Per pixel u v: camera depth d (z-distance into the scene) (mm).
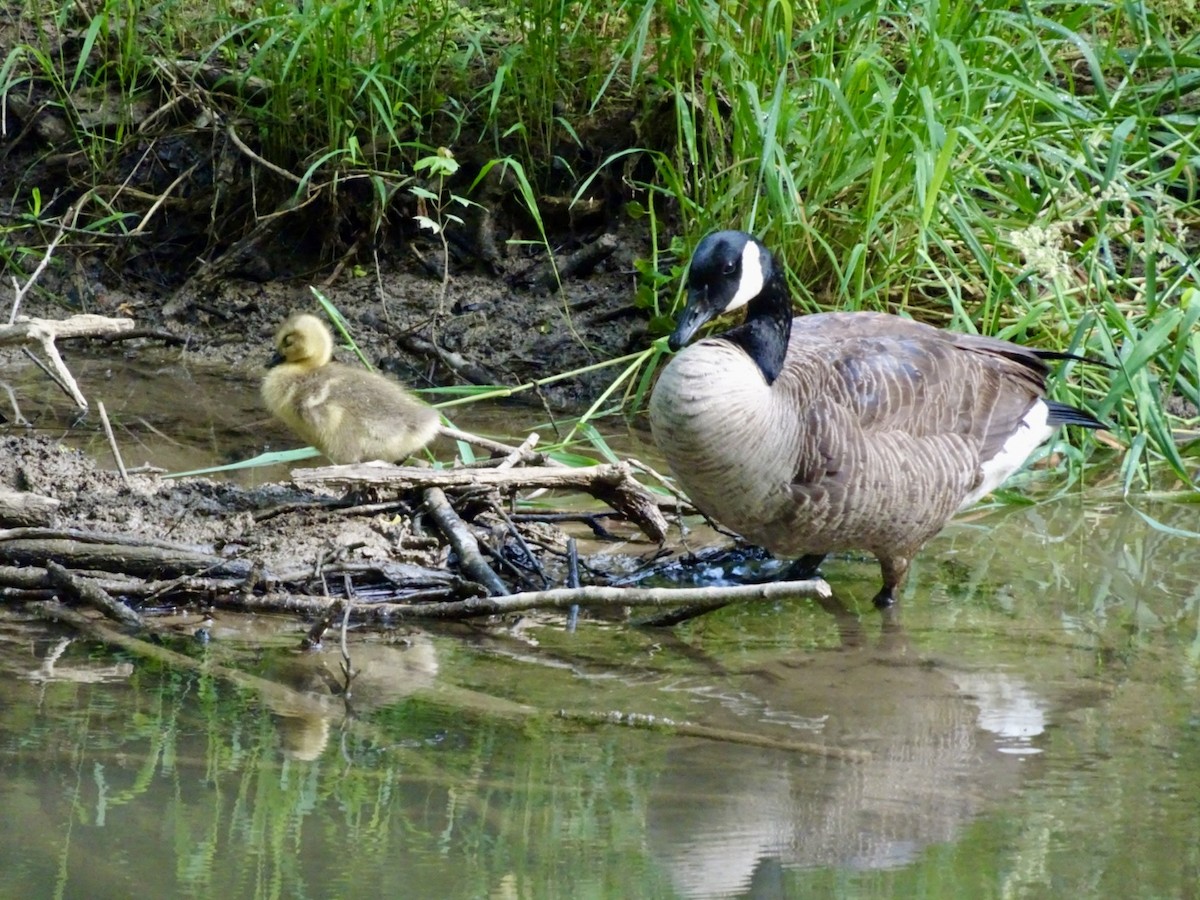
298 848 6371
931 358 10086
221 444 12531
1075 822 6871
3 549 9570
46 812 6621
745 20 13977
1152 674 8750
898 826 6777
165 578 9562
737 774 7289
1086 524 11617
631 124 15703
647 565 10500
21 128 16562
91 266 16156
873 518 9547
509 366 14820
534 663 8758
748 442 9234
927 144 12930
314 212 16094
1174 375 12148
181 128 16312
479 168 15914
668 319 14078
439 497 10383
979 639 9320
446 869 6230
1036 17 14094
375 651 8844
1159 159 15211
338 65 15133
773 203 13117
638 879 6191
